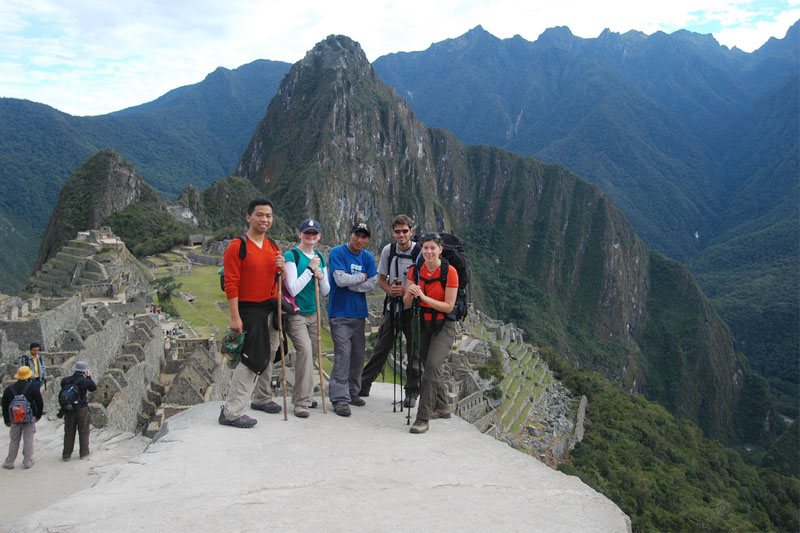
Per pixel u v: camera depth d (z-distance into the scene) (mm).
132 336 43625
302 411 10992
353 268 11891
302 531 6371
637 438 83375
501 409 64312
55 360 31516
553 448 63000
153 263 125312
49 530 6352
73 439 15578
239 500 7133
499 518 6953
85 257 85062
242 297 10367
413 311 10953
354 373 12133
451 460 8938
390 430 10398
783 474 113625
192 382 35688
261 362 10344
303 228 11203
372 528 6508
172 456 8758
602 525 6930
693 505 63219
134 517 6617
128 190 172625
